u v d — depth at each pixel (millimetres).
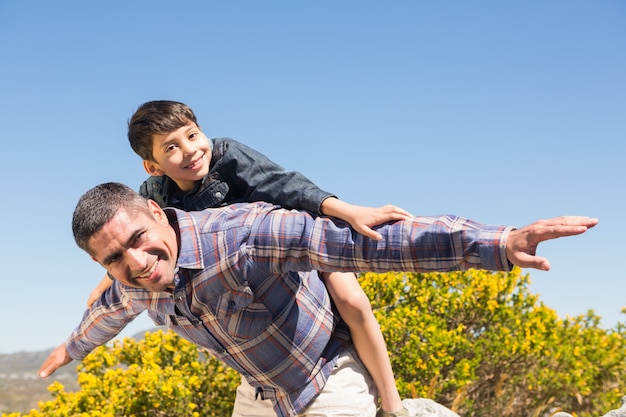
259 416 3193
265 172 2992
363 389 2930
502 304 7684
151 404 6848
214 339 2736
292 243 2455
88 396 7016
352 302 2844
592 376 8242
